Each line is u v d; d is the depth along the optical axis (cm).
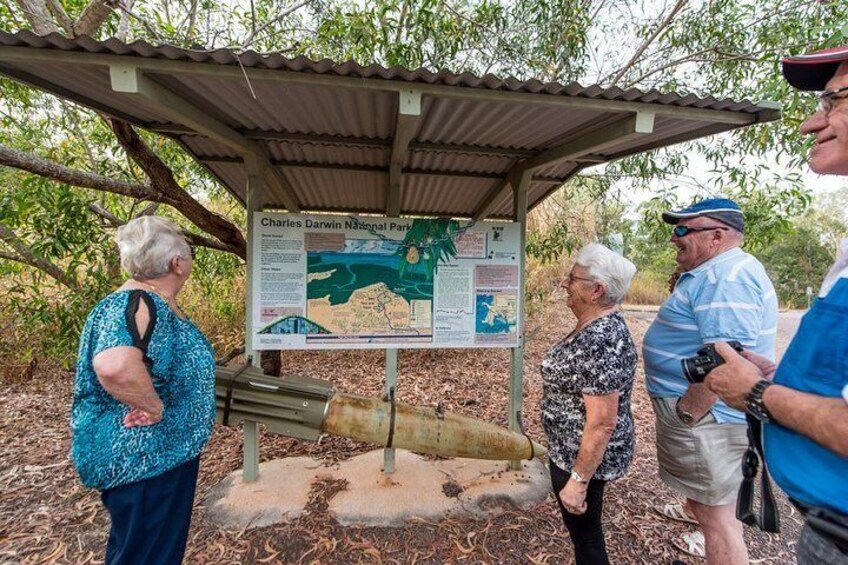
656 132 233
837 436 86
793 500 101
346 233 266
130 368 134
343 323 267
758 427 119
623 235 816
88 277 399
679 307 182
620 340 156
